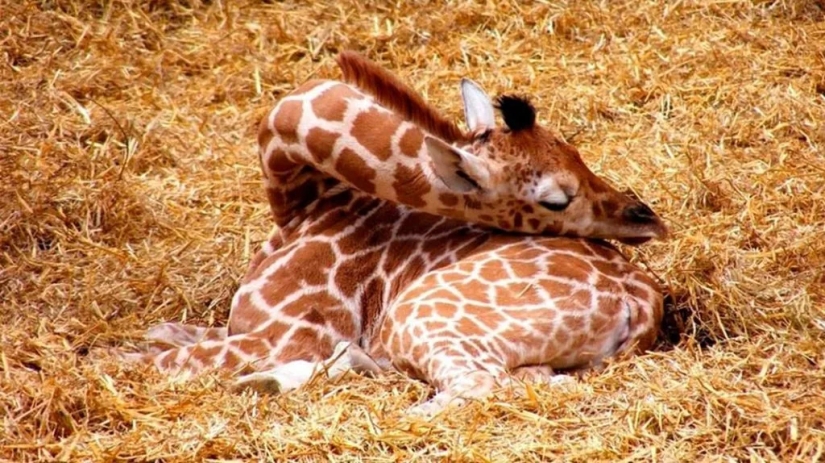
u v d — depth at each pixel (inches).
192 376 445.7
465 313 440.8
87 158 609.6
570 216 464.1
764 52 687.7
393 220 482.0
